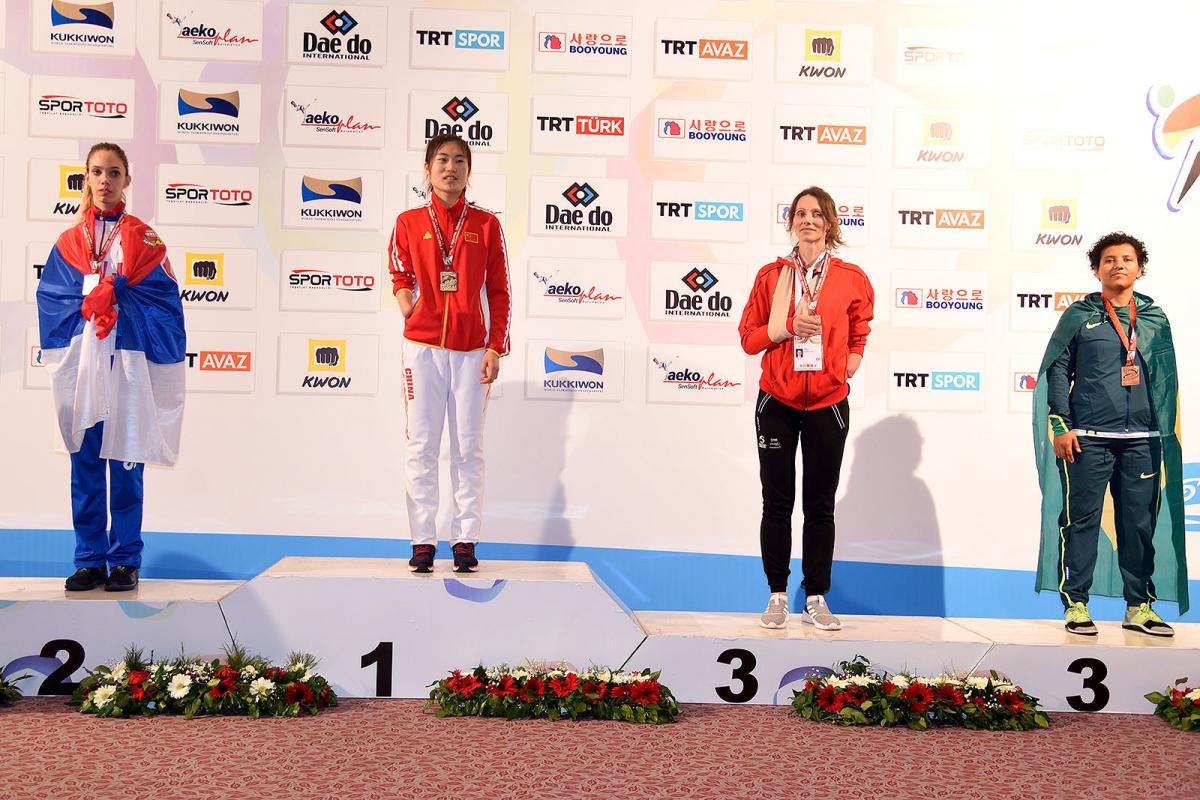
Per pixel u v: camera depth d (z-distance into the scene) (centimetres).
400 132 420
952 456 430
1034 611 430
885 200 429
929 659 341
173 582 367
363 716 308
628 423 425
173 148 414
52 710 307
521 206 422
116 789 236
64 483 412
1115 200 434
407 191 420
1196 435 433
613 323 424
